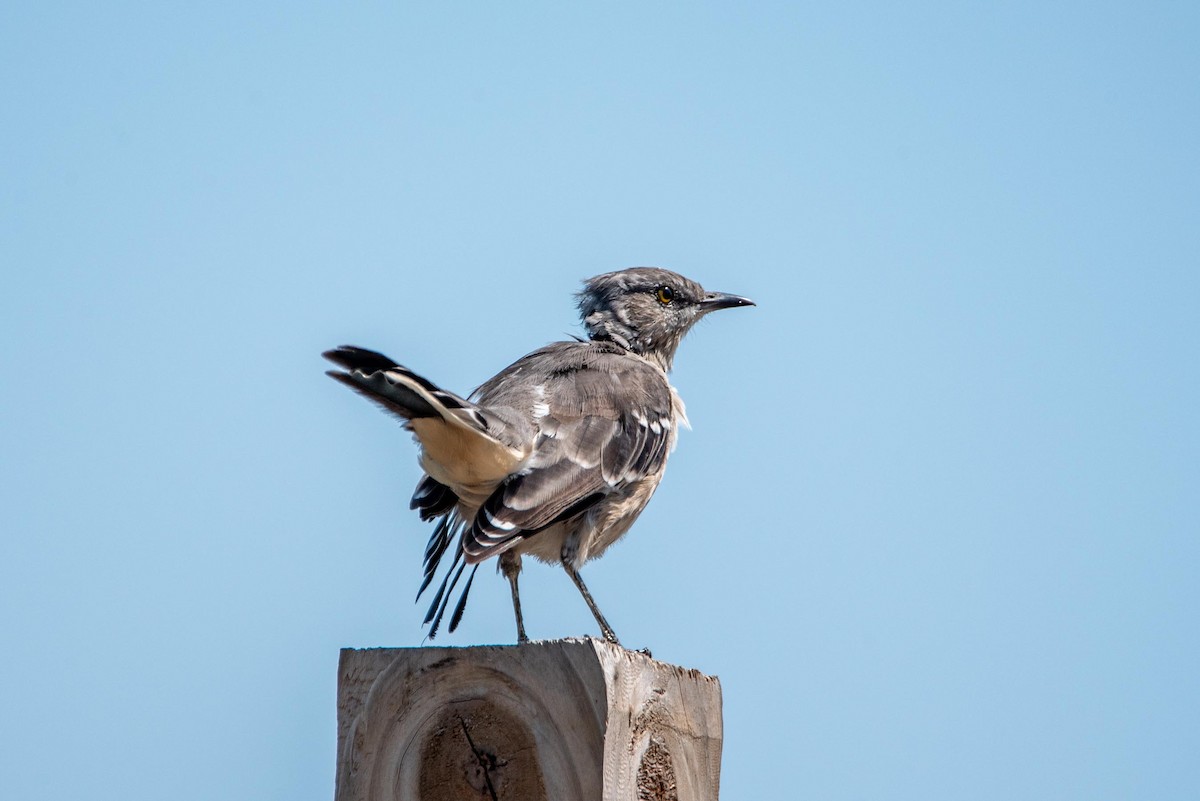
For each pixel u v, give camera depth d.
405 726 7.41
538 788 7.09
